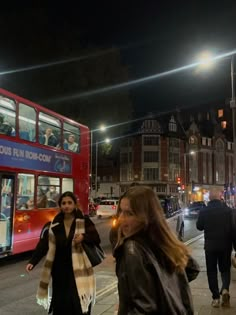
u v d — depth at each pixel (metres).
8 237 12.15
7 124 12.48
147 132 84.31
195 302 7.33
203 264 11.62
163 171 83.94
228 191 55.81
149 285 2.18
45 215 14.02
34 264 5.21
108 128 32.31
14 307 7.65
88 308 5.00
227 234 7.18
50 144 14.80
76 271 4.92
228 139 104.31
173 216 18.20
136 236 2.35
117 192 86.62
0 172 11.96
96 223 33.84
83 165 17.17
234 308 6.89
